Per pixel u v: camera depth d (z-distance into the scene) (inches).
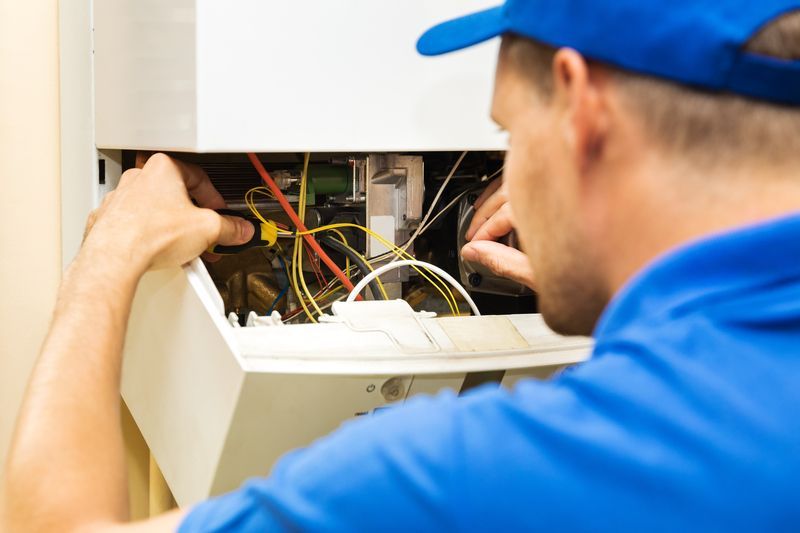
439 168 46.2
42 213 51.2
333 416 32.4
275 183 39.9
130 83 39.9
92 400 26.4
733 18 17.9
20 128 50.3
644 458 16.6
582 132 19.9
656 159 19.2
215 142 32.4
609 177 20.1
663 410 16.9
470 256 40.1
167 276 34.7
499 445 17.7
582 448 17.1
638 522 16.5
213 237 34.5
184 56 33.0
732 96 18.3
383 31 35.1
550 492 17.0
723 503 16.1
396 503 17.6
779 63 17.8
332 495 18.1
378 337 32.8
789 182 18.5
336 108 34.6
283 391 30.2
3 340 51.5
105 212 32.9
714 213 18.7
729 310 17.7
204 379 32.3
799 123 18.3
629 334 18.6
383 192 41.5
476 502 17.2
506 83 23.1
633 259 20.1
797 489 16.0
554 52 21.0
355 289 36.9
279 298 43.6
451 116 36.9
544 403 18.2
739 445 16.3
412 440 18.1
